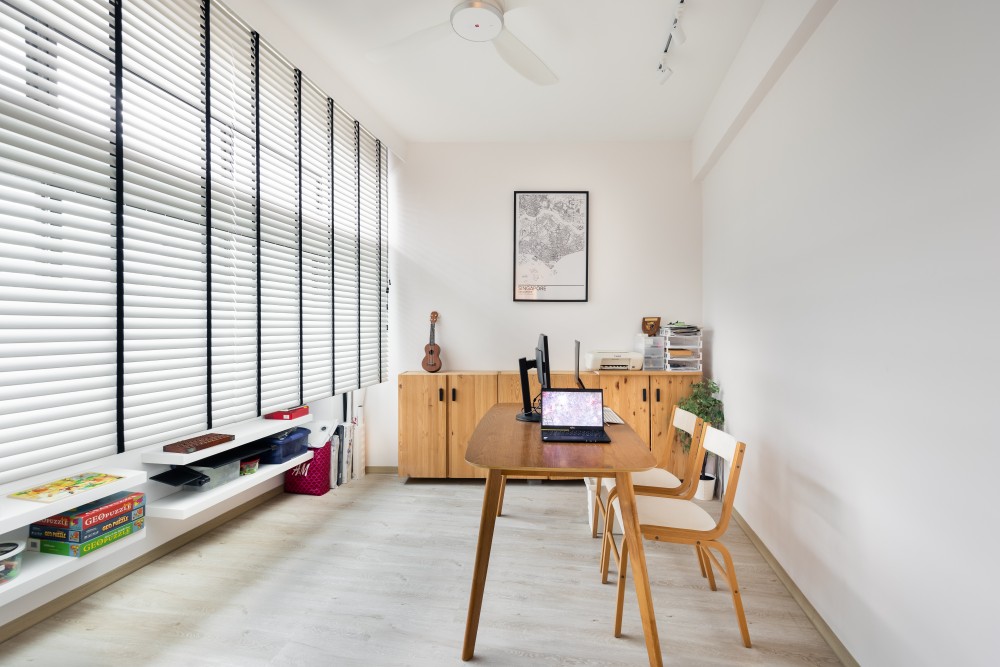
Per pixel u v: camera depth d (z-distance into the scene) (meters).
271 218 2.63
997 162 1.10
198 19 2.14
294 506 3.24
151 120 1.94
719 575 2.35
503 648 1.79
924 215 1.35
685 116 3.58
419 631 1.89
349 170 3.40
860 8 1.67
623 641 1.83
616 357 3.75
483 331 4.09
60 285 1.59
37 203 1.54
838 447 1.82
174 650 1.76
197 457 2.35
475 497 3.43
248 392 2.46
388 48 2.38
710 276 3.76
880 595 1.55
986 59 1.13
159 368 1.96
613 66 2.91
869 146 1.62
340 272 3.33
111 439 1.77
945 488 1.27
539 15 2.44
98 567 2.16
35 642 1.80
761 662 1.72
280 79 2.65
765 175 2.59
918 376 1.38
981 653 1.15
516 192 4.05
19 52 1.52
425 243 4.11
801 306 2.15
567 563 2.45
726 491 1.81
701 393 3.51
